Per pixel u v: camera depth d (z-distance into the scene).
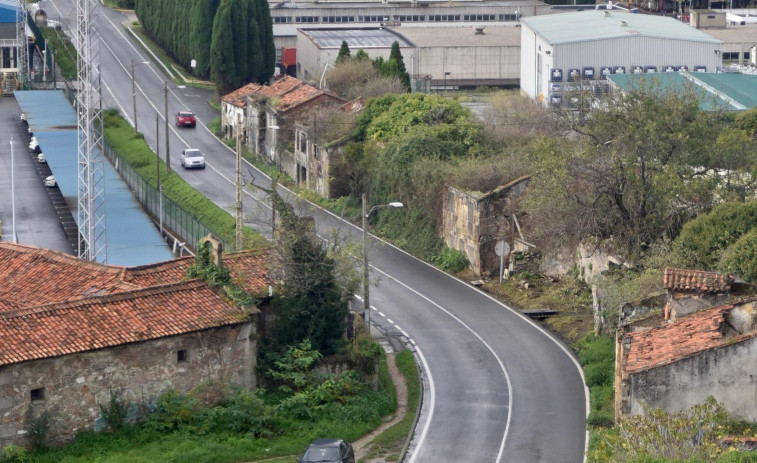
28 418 109.62
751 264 127.19
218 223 195.25
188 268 127.56
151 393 116.06
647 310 124.44
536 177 161.88
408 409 125.25
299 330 127.19
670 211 151.00
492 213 170.00
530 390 128.38
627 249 150.75
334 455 106.75
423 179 182.88
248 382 121.88
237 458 113.12
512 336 145.25
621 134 159.50
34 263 134.62
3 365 107.69
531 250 166.75
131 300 118.50
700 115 163.38
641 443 88.94
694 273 118.25
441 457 112.56
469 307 156.50
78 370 111.88
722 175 159.00
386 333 146.75
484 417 121.75
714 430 91.44
